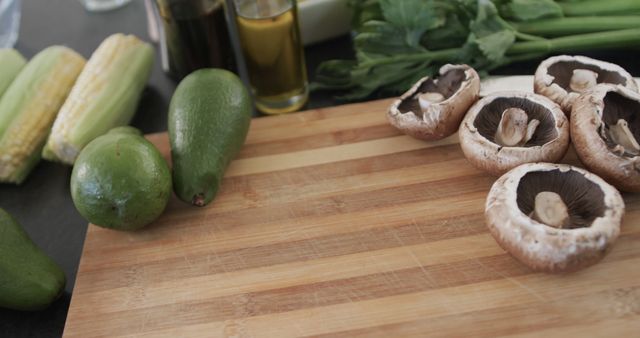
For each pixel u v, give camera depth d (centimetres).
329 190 57
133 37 71
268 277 51
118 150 51
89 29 86
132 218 52
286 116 64
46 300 52
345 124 62
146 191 52
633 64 66
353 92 67
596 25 65
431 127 56
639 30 63
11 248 51
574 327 46
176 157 56
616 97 52
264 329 48
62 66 70
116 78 67
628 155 49
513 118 53
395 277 50
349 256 52
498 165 52
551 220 47
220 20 67
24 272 50
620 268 48
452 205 54
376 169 58
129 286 52
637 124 52
